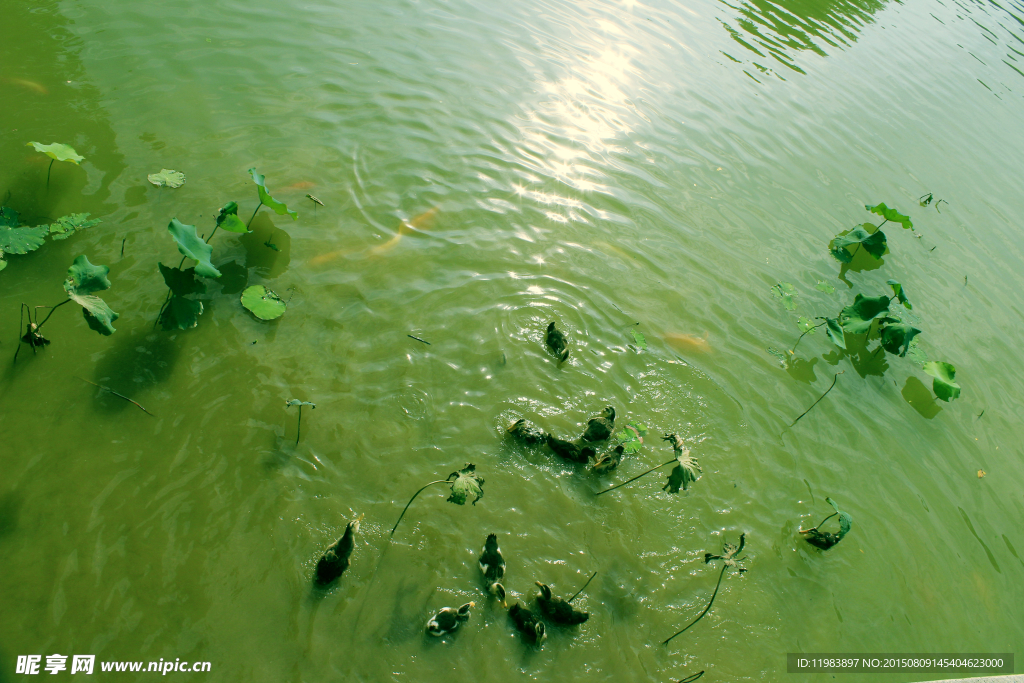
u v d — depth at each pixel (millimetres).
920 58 17250
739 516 6234
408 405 6340
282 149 8781
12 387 5602
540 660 4859
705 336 8008
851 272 9648
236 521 5180
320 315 6922
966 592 6223
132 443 5477
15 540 4766
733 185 10797
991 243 11141
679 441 6277
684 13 16188
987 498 7180
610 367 7324
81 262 5848
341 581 4984
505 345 7211
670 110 12234
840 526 5887
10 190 7094
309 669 4508
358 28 11766
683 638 5250
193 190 7781
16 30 9273
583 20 14586
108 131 8188
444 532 5453
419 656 4695
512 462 6105
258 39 10641
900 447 7418
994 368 8820
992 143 14203
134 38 9812
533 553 5500
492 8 13898
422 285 7594
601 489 6113
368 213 8305
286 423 5914
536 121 10867
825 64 15523
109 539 4895
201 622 4605
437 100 10594
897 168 12438
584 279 8297
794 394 7621
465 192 9062
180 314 6051
